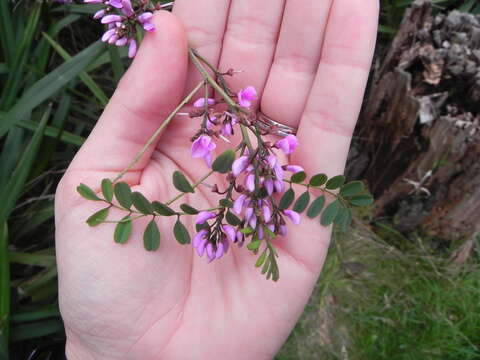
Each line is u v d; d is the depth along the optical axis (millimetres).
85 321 125
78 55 181
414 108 205
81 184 117
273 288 136
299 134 142
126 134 129
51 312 166
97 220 118
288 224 137
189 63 147
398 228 247
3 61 214
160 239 125
